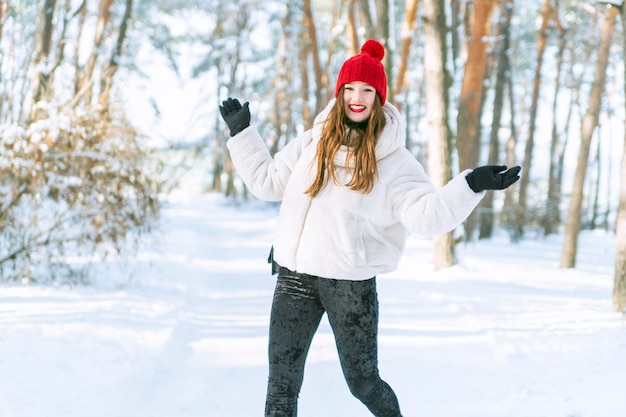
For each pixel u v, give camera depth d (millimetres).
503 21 20547
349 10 19422
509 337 5730
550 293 9094
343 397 4062
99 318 5602
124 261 7996
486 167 2445
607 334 5883
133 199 7676
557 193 25344
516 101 34219
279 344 2732
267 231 19047
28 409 3348
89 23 21594
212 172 48625
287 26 29594
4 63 8648
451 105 11031
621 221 7320
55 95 7867
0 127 6957
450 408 3840
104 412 3480
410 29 18031
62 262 7430
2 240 7328
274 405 2721
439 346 5449
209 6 31203
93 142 7414
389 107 2725
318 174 2658
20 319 5285
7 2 8852
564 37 22766
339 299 2682
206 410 3748
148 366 4395
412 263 12281
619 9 7391
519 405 3879
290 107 31219
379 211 2666
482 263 13055
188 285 8133
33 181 6957
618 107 29078
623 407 3811
